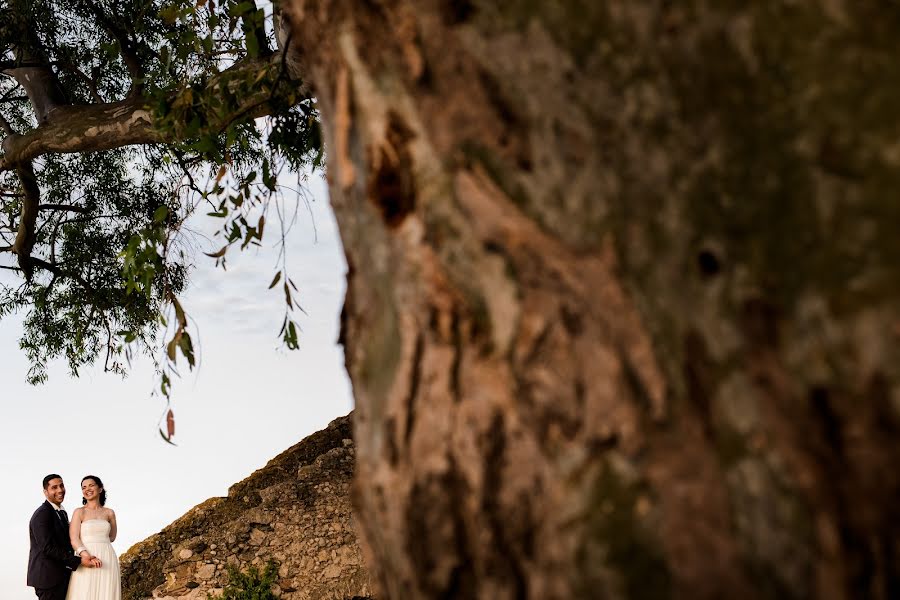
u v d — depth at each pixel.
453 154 1.22
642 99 1.09
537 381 1.12
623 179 1.09
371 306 1.38
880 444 0.89
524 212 1.15
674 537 0.98
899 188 0.93
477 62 1.22
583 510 1.04
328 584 9.91
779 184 0.99
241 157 5.80
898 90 0.97
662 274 1.05
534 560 1.08
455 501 1.19
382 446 1.30
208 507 10.67
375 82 1.32
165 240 3.77
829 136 0.98
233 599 9.80
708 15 1.06
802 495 0.92
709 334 1.01
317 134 4.05
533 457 1.11
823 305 0.93
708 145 1.04
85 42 7.86
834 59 1.00
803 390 0.94
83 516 7.02
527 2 1.19
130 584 10.06
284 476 10.97
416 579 1.22
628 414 1.05
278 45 3.99
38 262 9.48
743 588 0.94
